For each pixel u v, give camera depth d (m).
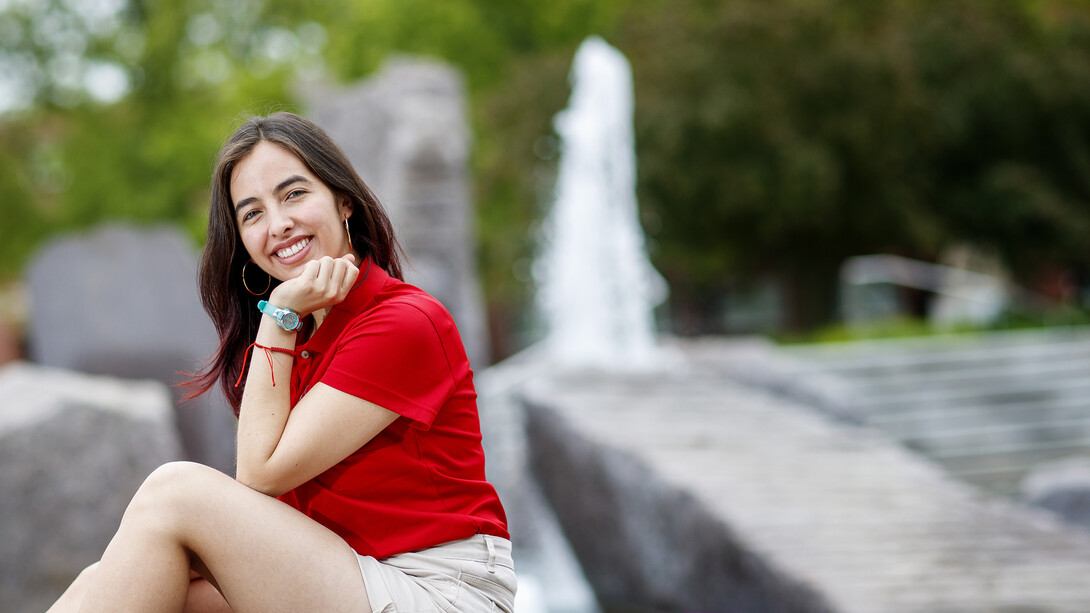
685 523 5.08
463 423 2.12
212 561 1.93
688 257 20.11
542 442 8.03
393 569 2.01
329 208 2.14
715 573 4.74
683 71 17.81
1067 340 13.52
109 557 1.90
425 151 8.96
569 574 7.65
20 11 20.84
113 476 5.41
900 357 12.65
